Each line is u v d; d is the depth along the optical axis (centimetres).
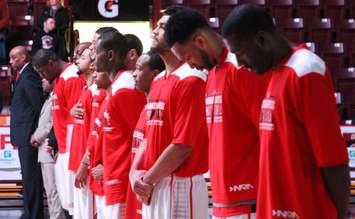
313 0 1482
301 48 328
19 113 888
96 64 546
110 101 531
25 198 891
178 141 431
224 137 372
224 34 334
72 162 669
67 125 751
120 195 530
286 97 323
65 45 1247
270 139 330
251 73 361
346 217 323
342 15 1482
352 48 1464
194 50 388
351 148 1052
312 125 318
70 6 1297
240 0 1467
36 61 836
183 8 442
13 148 1042
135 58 557
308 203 324
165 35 399
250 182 371
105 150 536
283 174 328
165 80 451
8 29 1366
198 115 434
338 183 319
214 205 386
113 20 1229
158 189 445
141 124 489
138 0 1230
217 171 379
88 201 609
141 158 463
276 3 1469
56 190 832
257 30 328
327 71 324
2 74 1296
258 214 340
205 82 438
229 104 370
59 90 755
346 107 1378
